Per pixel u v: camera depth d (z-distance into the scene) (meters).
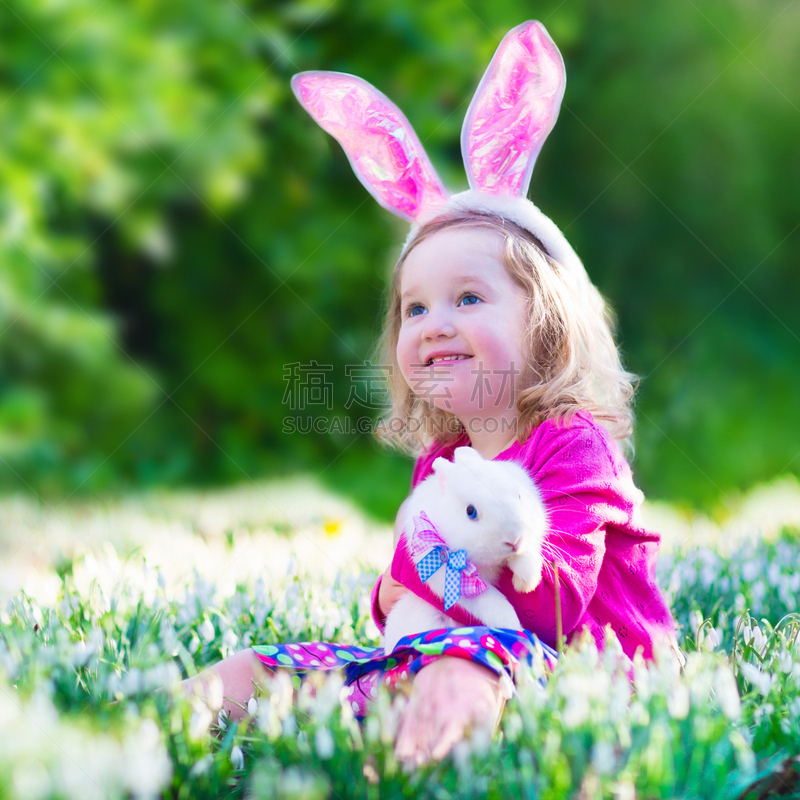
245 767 1.55
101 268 8.48
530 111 2.27
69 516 5.29
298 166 8.52
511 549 1.63
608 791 1.33
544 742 1.42
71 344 7.33
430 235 2.17
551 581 1.72
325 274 8.38
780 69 9.52
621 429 2.35
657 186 9.39
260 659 1.80
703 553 3.14
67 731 1.46
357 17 7.51
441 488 1.76
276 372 8.81
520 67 2.27
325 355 8.88
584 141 9.42
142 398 7.73
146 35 6.96
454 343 2.05
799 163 9.59
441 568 1.67
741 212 9.45
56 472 7.08
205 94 7.20
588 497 1.85
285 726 1.52
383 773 1.41
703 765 1.47
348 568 3.18
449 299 2.08
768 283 9.59
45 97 6.62
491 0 8.26
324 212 8.63
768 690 1.68
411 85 7.60
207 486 7.79
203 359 8.67
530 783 1.36
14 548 4.13
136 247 8.05
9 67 6.60
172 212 8.35
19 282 6.85
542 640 1.75
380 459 8.45
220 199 7.45
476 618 1.68
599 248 9.41
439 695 1.48
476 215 2.21
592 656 1.59
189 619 2.28
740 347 9.17
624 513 1.89
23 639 1.96
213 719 1.69
